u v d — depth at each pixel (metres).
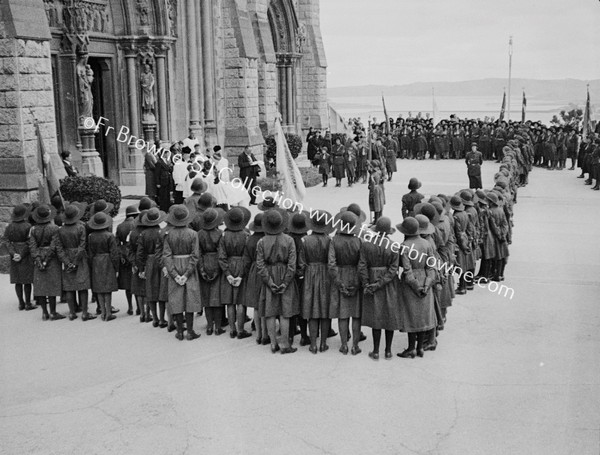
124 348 11.14
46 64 17.56
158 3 24.42
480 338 11.45
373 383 9.59
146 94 24.56
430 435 8.02
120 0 24.00
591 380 9.55
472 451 7.63
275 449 7.72
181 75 26.61
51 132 17.86
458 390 9.30
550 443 7.78
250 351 11.00
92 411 8.78
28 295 13.38
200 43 28.02
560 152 38.16
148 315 12.57
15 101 16.62
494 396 9.09
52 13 20.98
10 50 16.50
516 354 10.65
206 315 11.77
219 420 8.44
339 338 11.77
